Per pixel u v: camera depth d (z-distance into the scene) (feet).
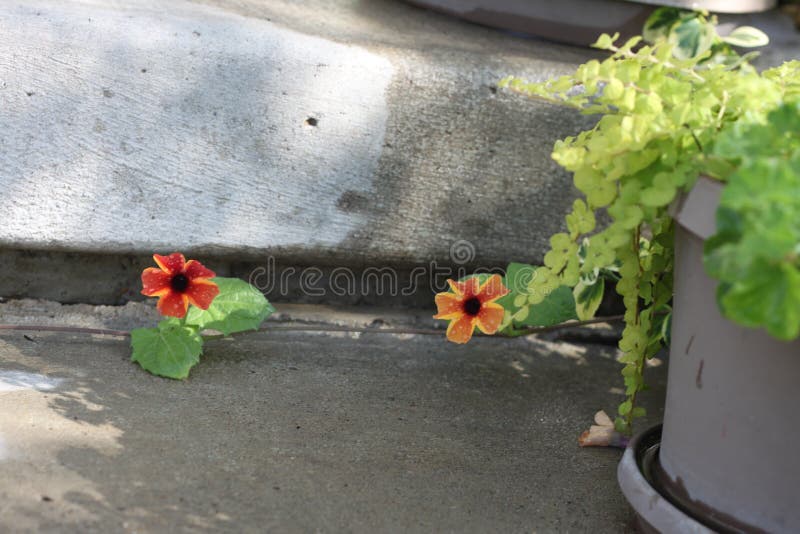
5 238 3.16
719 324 2.53
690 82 2.73
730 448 2.54
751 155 2.41
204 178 3.22
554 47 3.51
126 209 3.20
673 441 2.64
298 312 3.35
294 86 3.20
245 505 2.65
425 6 3.61
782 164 2.30
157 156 3.18
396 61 3.23
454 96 3.26
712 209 2.48
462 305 3.03
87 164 3.16
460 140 3.29
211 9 3.33
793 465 2.49
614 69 2.69
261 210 3.26
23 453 2.68
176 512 2.61
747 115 2.52
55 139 3.13
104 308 3.29
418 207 3.32
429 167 3.29
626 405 2.93
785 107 2.43
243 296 3.15
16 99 3.10
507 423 3.03
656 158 2.60
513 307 3.18
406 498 2.74
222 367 3.12
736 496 2.54
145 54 3.13
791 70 2.75
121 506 2.60
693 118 2.59
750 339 2.49
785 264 2.29
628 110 2.63
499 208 3.34
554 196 3.35
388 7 3.62
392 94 3.24
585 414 3.10
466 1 3.56
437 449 2.90
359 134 3.25
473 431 2.99
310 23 3.40
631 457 2.71
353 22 3.49
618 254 2.79
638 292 2.85
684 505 2.62
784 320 2.29
